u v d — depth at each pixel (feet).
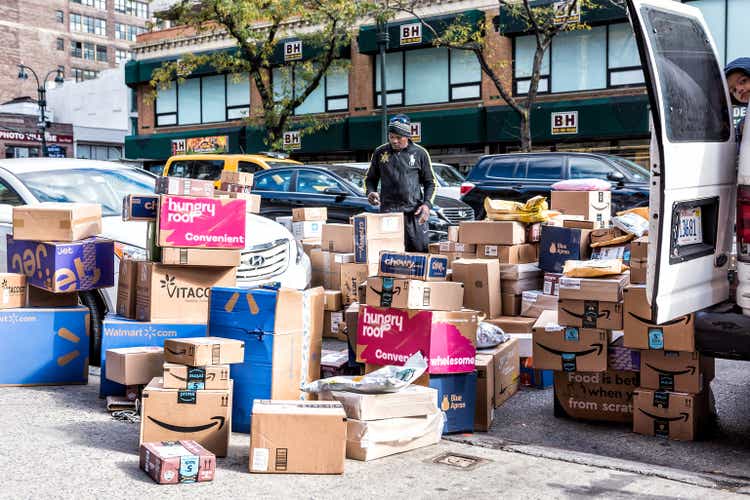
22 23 297.12
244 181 25.62
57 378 19.69
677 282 14.06
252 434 13.64
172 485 13.01
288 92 91.56
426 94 89.25
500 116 81.30
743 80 17.03
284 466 13.67
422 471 13.94
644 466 14.30
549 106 78.07
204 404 14.51
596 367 16.84
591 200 25.96
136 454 14.61
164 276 17.76
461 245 24.18
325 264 27.14
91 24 323.37
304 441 13.66
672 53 14.15
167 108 113.60
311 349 17.04
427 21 85.66
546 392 20.10
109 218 22.71
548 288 22.43
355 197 40.75
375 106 93.04
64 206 19.97
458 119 83.87
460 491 12.95
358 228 24.66
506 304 22.95
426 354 15.84
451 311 16.15
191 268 17.99
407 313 16.19
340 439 13.67
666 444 15.92
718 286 15.42
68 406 17.74
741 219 14.24
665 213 13.50
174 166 50.14
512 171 45.50
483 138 82.94
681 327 15.47
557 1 71.31
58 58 310.04
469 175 47.06
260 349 16.10
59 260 19.24
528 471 13.99
